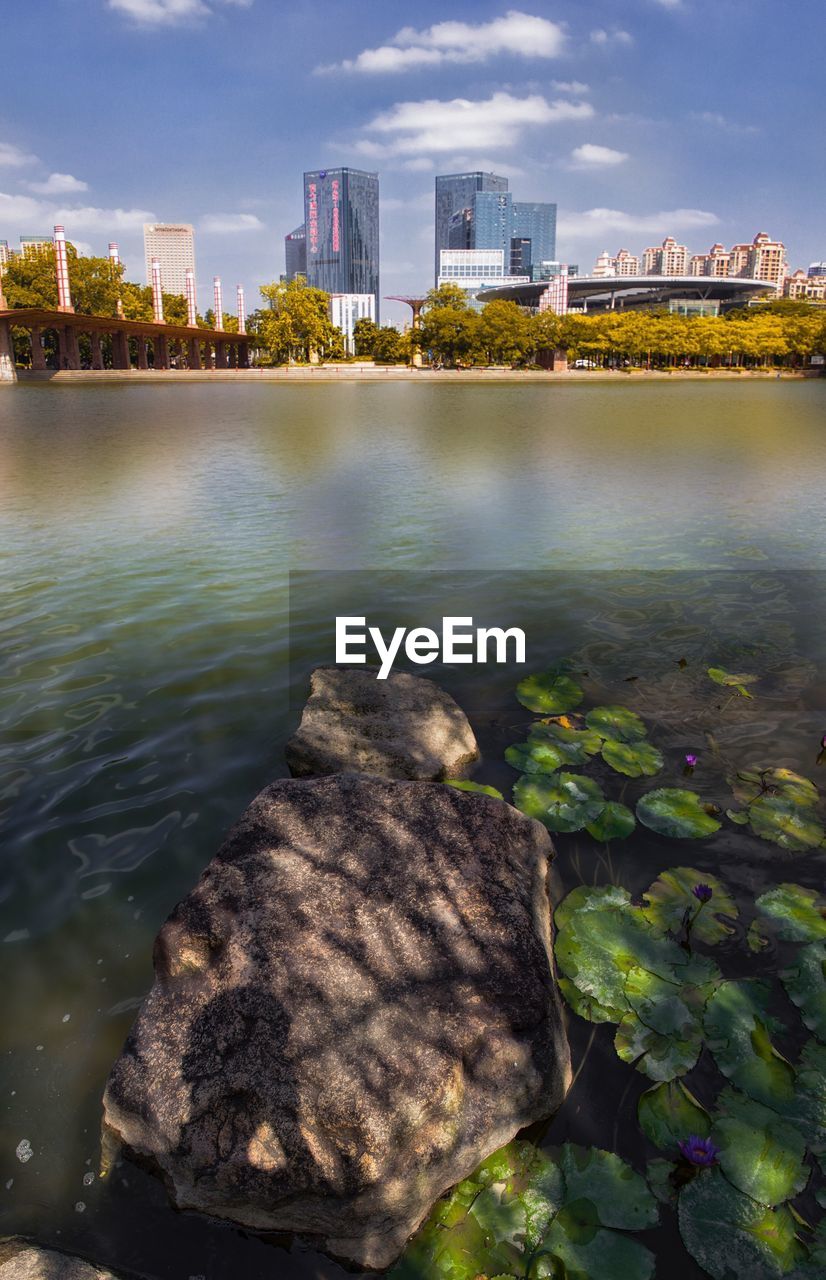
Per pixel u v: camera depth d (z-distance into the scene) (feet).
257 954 9.68
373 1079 8.56
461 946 9.98
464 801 12.49
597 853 13.43
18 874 13.25
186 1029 9.28
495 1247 7.83
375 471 61.26
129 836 14.26
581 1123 9.04
